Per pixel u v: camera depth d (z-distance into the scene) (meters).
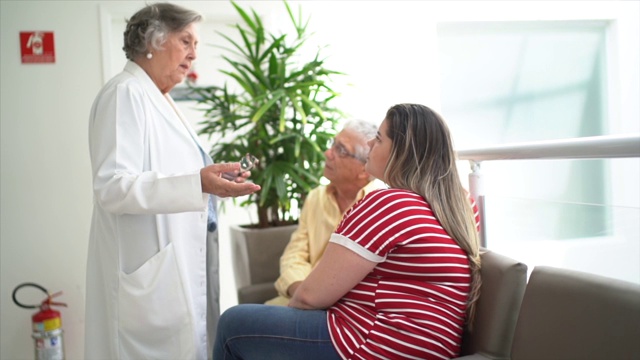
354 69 3.13
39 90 2.66
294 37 2.99
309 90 2.46
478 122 3.56
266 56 2.43
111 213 1.60
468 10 3.26
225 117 2.47
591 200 3.36
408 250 1.20
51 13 2.64
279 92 2.32
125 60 2.85
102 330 1.66
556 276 1.08
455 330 1.21
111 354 1.62
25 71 2.64
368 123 1.95
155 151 1.61
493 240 1.55
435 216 1.26
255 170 2.49
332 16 3.06
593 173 3.33
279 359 1.27
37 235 2.71
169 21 1.61
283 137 2.32
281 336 1.26
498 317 1.18
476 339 1.24
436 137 1.32
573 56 3.62
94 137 1.55
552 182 3.29
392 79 3.19
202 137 2.98
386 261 1.22
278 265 2.32
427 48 3.22
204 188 1.45
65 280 2.75
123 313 1.57
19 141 2.66
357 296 1.25
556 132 3.66
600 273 1.19
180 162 1.66
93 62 2.71
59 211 2.72
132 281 1.56
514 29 3.52
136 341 1.59
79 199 2.74
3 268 2.68
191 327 1.62
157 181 1.43
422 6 3.19
